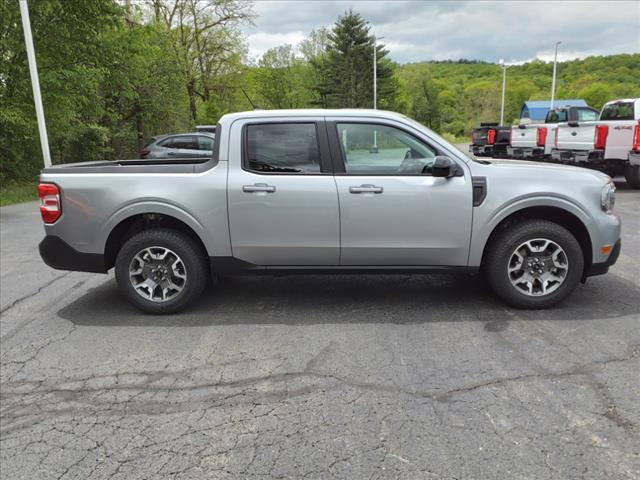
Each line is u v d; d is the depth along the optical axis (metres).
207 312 4.71
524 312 4.48
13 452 2.73
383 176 4.36
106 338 4.19
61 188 4.52
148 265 4.64
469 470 2.46
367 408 3.03
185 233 4.68
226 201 4.41
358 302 4.87
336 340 4.02
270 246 4.47
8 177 18.28
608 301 4.70
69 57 17.00
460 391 3.19
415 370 3.48
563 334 4.00
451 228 4.37
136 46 19.50
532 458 2.53
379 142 4.41
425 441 2.69
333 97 58.34
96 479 2.50
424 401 3.09
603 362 3.51
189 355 3.83
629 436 2.68
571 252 4.37
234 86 36.84
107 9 16.89
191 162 5.49
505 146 18.83
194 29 34.19
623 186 12.48
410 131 4.39
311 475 2.46
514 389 3.19
